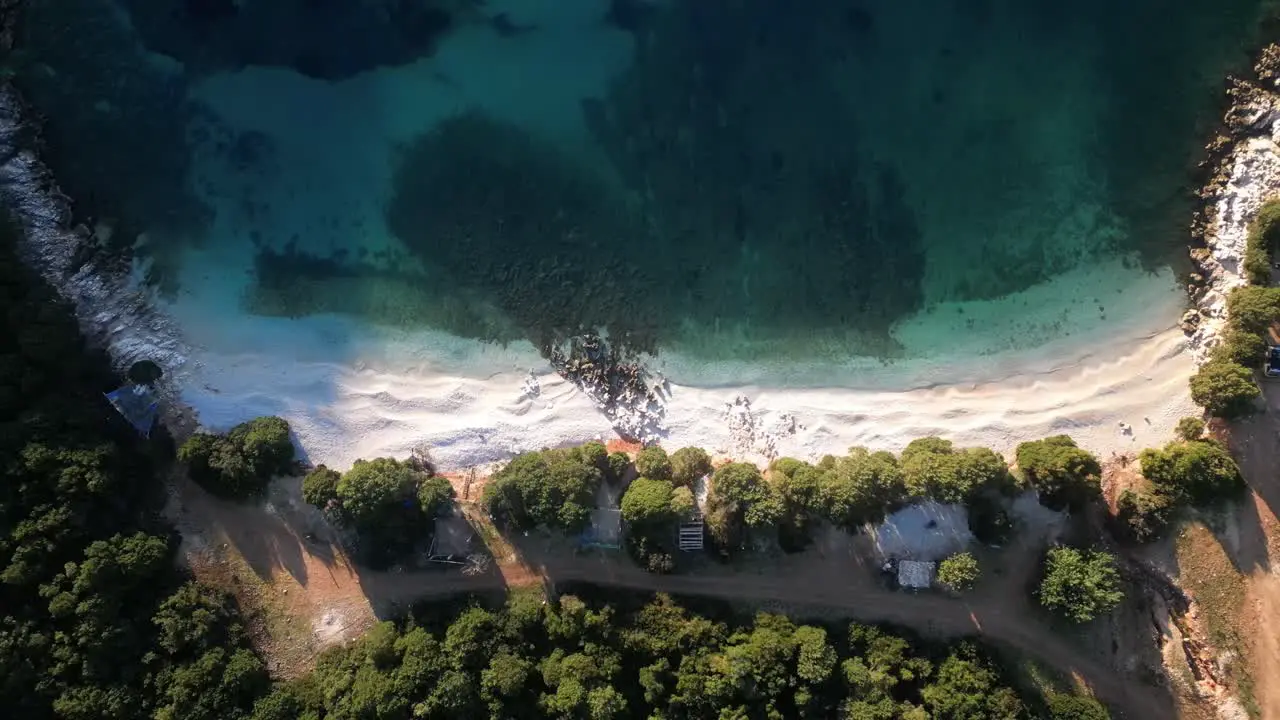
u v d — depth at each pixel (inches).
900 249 1863.9
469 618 1679.4
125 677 1619.1
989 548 1691.7
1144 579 1689.2
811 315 1863.9
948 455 1640.0
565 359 1875.0
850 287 1863.9
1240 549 1656.0
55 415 1691.7
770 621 1673.2
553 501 1637.6
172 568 1765.5
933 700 1588.3
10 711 1579.7
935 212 1865.2
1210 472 1581.0
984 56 1873.8
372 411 1867.6
